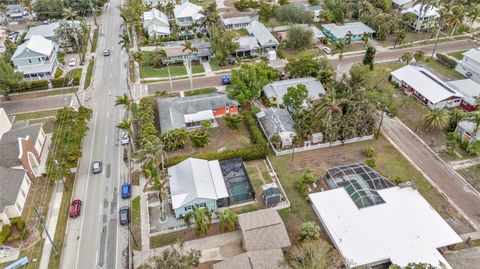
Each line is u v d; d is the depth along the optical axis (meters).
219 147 72.19
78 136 70.81
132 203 60.41
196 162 63.56
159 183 55.31
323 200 56.84
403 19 120.38
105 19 137.50
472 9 124.44
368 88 77.81
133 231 55.62
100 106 85.75
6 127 73.50
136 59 97.94
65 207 60.00
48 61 95.94
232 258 47.78
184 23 125.25
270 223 52.00
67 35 108.88
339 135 71.88
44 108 85.62
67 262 51.50
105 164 68.62
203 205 57.97
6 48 107.81
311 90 83.25
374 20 119.12
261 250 48.78
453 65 100.50
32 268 50.66
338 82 83.56
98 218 58.03
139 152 64.44
